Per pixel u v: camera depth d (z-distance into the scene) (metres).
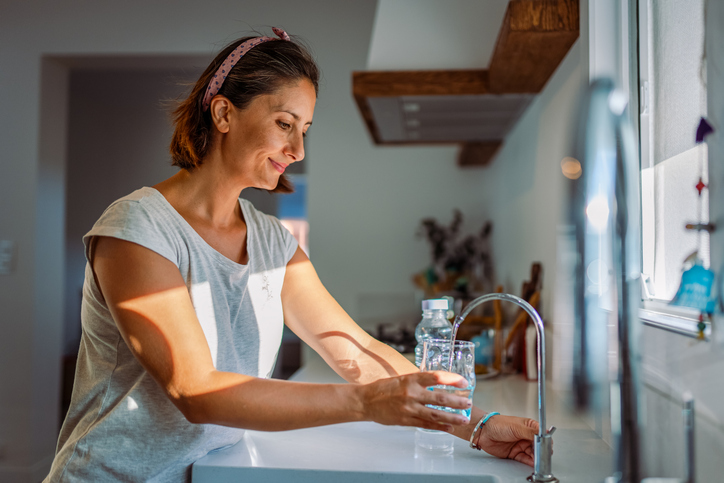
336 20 3.63
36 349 3.28
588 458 1.01
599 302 1.21
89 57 3.41
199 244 0.97
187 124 1.00
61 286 3.54
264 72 0.96
